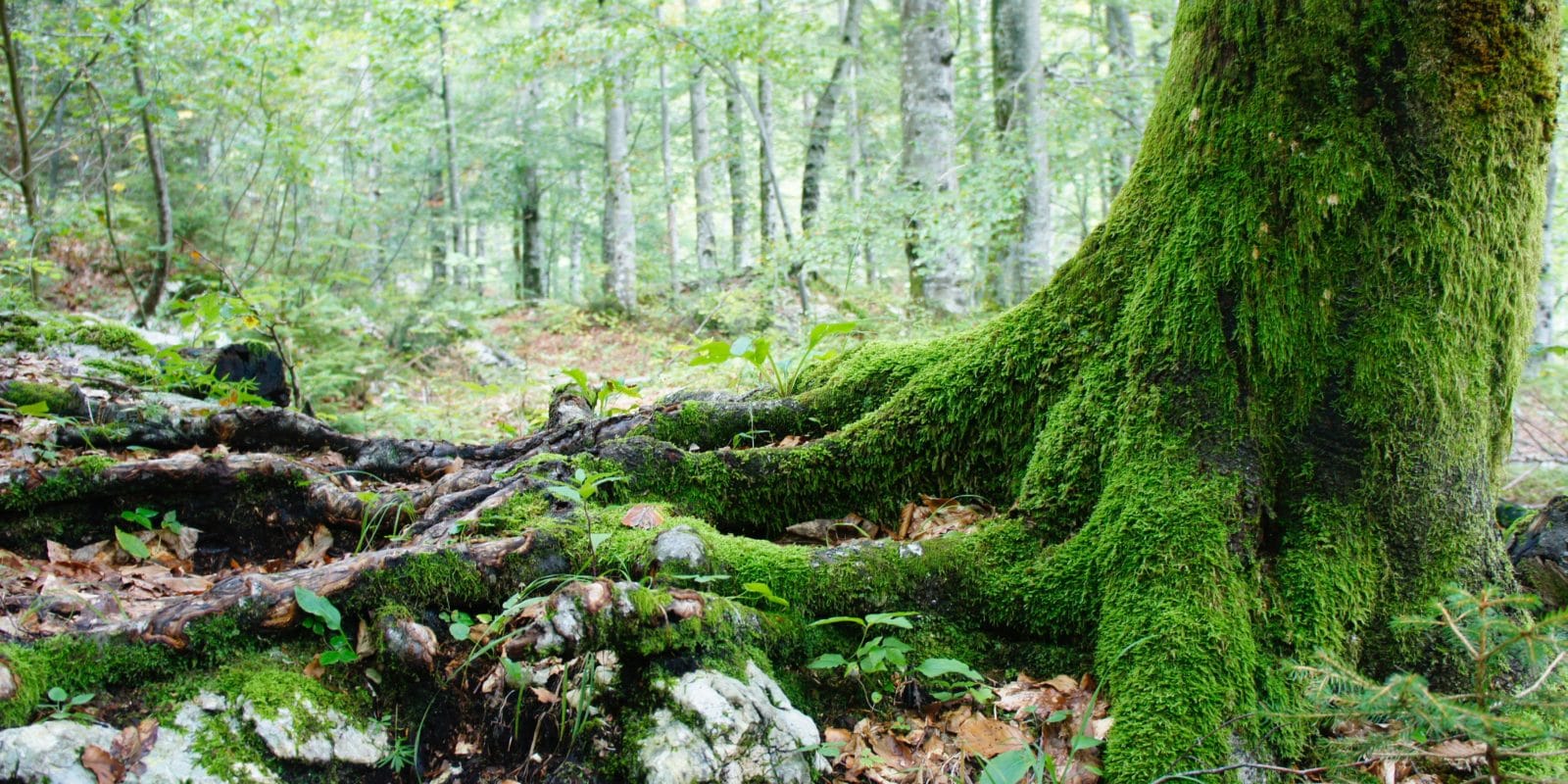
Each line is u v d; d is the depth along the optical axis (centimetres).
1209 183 293
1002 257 1060
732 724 234
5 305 599
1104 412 308
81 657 217
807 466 348
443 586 257
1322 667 227
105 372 499
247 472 321
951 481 350
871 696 271
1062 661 286
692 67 1597
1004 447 343
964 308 1017
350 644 246
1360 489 276
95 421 379
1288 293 279
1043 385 334
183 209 1046
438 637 254
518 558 269
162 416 378
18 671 205
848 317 830
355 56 1099
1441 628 263
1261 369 283
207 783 203
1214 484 278
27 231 696
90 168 1055
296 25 900
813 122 1544
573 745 238
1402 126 267
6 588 265
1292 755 250
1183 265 296
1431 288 271
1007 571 299
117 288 992
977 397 345
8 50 716
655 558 279
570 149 1981
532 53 1055
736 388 525
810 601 287
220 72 929
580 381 421
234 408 387
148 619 229
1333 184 271
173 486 314
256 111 1041
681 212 2620
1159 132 318
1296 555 275
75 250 1004
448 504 316
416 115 1094
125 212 969
